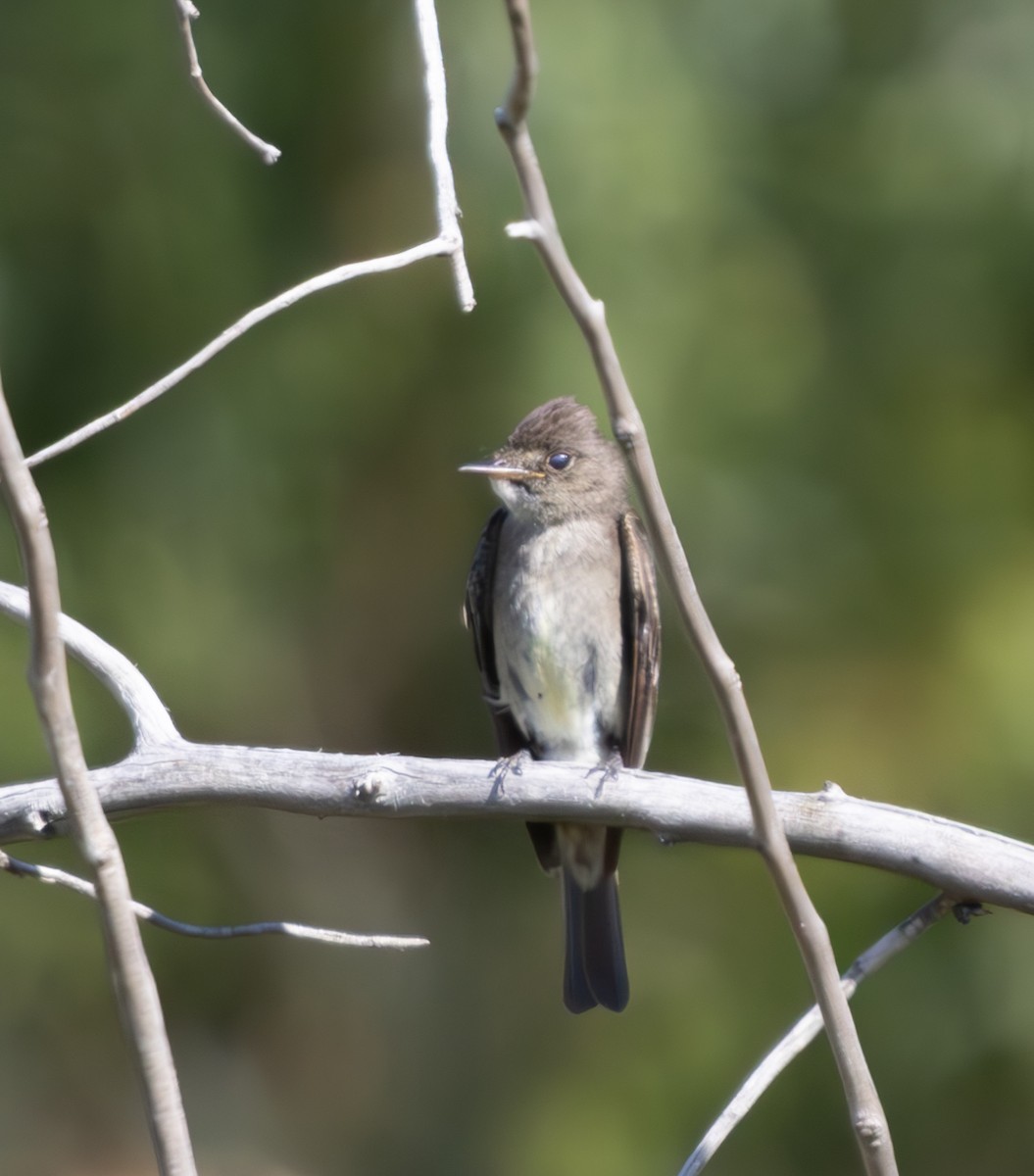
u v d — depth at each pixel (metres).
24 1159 12.12
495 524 8.72
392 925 13.39
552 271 3.91
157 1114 4.17
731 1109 4.67
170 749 5.96
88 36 11.00
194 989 12.81
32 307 10.99
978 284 11.10
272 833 13.08
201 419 11.31
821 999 4.28
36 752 10.52
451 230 5.18
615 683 8.48
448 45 10.49
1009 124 11.03
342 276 4.92
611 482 8.54
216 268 11.08
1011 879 5.27
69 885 4.95
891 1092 10.69
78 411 11.11
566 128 10.46
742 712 4.17
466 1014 13.08
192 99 11.05
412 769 5.90
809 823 5.49
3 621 10.66
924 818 5.43
